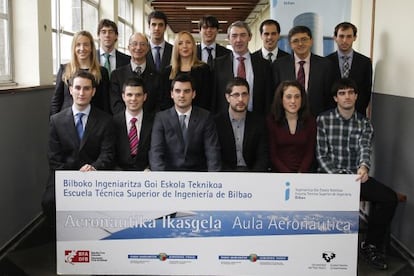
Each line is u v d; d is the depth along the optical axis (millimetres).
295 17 4531
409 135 3064
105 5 7535
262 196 2396
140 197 2402
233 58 3510
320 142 3047
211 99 3545
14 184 3188
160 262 2457
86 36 3307
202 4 12094
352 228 2432
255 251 2443
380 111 3705
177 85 2908
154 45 4004
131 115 3043
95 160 2994
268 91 3523
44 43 3926
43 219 3725
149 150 3025
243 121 3090
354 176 2387
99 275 2520
